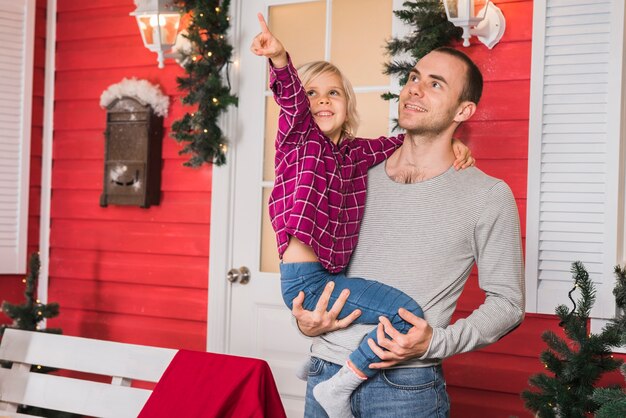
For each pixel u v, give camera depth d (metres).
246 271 3.99
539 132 3.30
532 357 3.34
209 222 4.10
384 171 2.46
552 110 3.29
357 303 2.26
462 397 3.46
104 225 4.40
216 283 4.05
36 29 4.58
